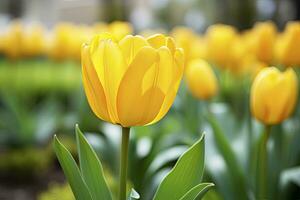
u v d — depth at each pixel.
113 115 0.60
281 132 0.94
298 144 0.99
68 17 10.28
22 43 1.92
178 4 7.37
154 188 1.04
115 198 1.11
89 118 1.58
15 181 1.62
